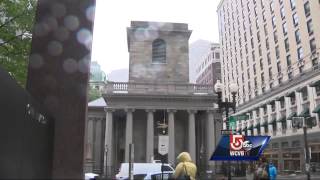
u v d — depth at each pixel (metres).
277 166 65.75
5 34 20.73
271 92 70.69
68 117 9.13
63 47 9.59
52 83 9.33
